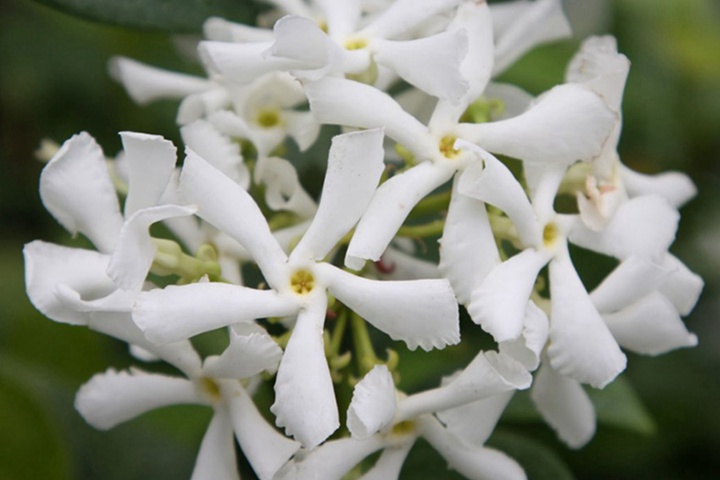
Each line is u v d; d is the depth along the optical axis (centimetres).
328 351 15
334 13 16
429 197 16
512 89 16
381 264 16
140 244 14
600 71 16
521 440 17
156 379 15
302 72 15
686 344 16
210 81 17
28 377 18
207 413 18
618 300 15
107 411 15
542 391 16
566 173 16
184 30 17
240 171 16
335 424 14
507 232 15
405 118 15
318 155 17
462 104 15
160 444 18
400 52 15
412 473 17
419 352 18
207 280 15
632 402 17
